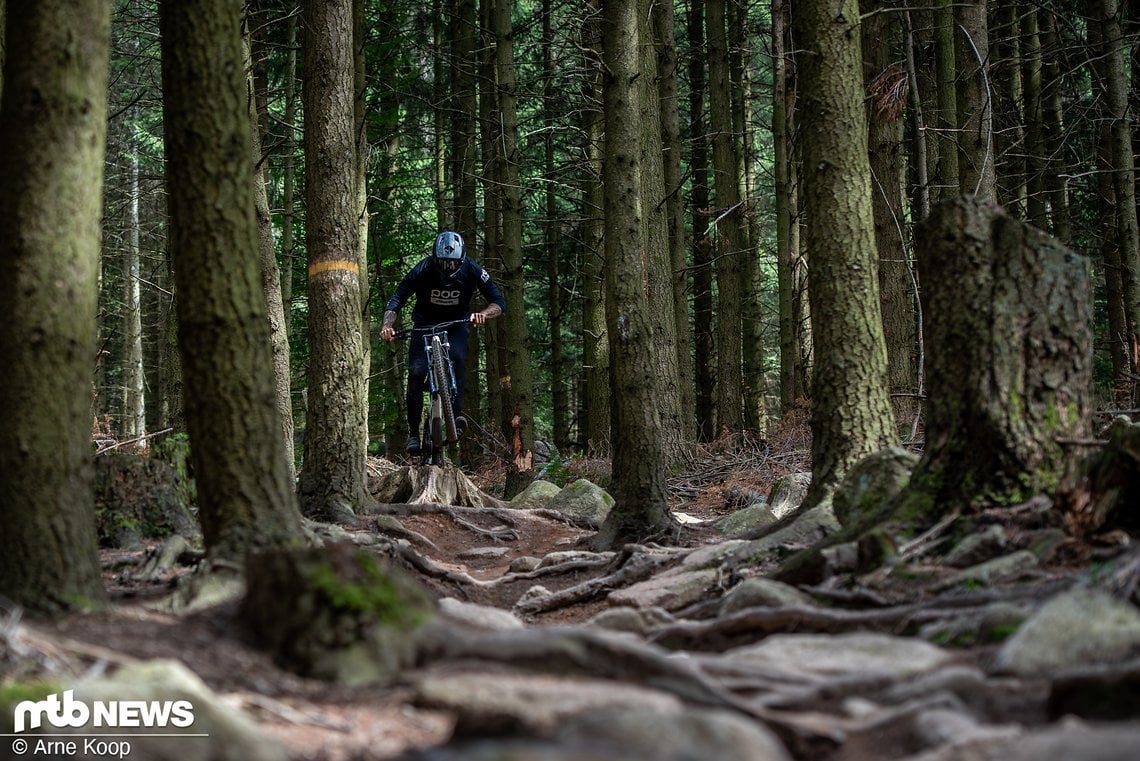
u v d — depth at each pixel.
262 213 10.04
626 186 7.97
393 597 3.63
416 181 22.25
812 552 5.51
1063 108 16.31
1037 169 15.27
